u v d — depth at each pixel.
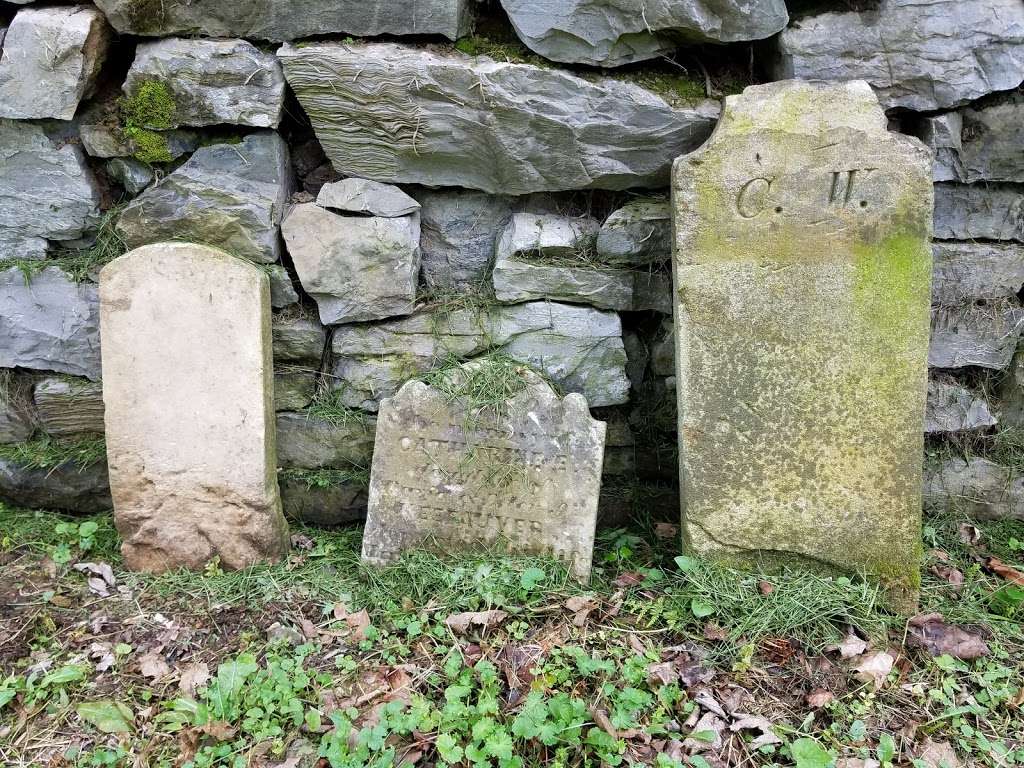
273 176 2.84
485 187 2.88
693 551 2.65
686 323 2.54
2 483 3.06
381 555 2.82
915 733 2.16
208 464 2.78
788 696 2.26
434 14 2.65
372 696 2.26
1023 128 2.71
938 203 2.85
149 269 2.67
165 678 2.35
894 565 2.57
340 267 2.88
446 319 2.96
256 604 2.64
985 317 2.91
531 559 2.73
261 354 2.72
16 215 2.89
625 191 2.91
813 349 2.51
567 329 2.95
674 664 2.32
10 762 2.11
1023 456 3.01
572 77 2.65
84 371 3.05
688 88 2.77
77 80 2.69
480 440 2.76
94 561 2.87
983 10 2.60
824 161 2.42
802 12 2.70
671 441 3.10
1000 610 2.62
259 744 2.12
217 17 2.69
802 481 2.57
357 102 2.71
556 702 2.13
